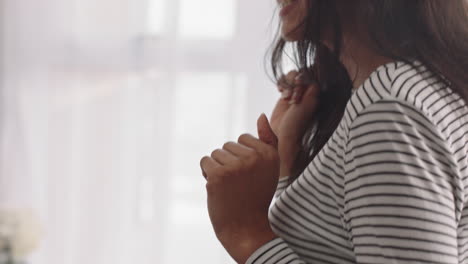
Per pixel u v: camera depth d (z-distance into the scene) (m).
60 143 2.49
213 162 0.77
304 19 0.76
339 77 0.96
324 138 0.96
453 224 0.63
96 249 2.49
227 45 2.36
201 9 2.37
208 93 2.39
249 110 2.33
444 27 0.71
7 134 2.52
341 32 0.74
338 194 0.70
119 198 2.47
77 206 2.49
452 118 0.68
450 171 0.64
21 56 2.49
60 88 2.48
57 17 2.47
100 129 2.47
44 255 2.51
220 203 0.76
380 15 0.70
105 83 2.46
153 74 2.42
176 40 2.39
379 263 0.62
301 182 0.76
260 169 0.75
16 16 2.48
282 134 0.99
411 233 0.61
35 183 2.52
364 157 0.64
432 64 0.70
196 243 2.44
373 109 0.64
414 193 0.61
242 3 2.33
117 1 2.44
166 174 2.42
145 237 2.45
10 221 2.12
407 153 0.62
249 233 0.75
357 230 0.64
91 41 2.46
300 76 1.00
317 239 0.75
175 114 2.42
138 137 2.44
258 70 2.32
